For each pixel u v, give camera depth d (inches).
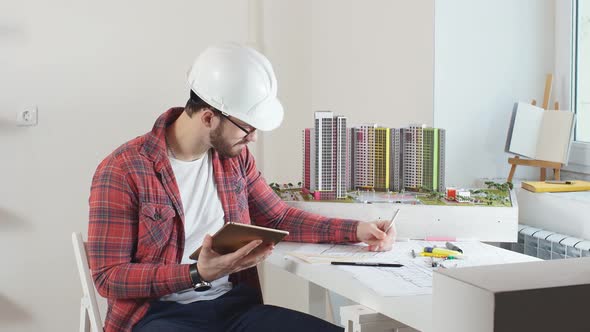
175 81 116.1
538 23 111.7
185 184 72.2
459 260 70.3
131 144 69.8
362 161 90.2
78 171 110.3
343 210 82.8
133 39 112.3
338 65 119.7
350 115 119.3
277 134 124.4
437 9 108.0
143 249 68.4
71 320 111.8
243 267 66.0
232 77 69.2
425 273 64.9
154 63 114.2
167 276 64.1
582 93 107.0
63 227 110.0
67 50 108.0
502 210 80.0
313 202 83.7
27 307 108.7
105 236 66.1
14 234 107.0
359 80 117.7
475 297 35.3
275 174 125.3
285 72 122.8
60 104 108.2
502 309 34.1
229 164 75.9
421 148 88.6
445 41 108.8
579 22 107.0
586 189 98.9
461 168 111.3
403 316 54.7
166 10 114.4
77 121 109.5
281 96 123.5
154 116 114.9
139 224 67.9
